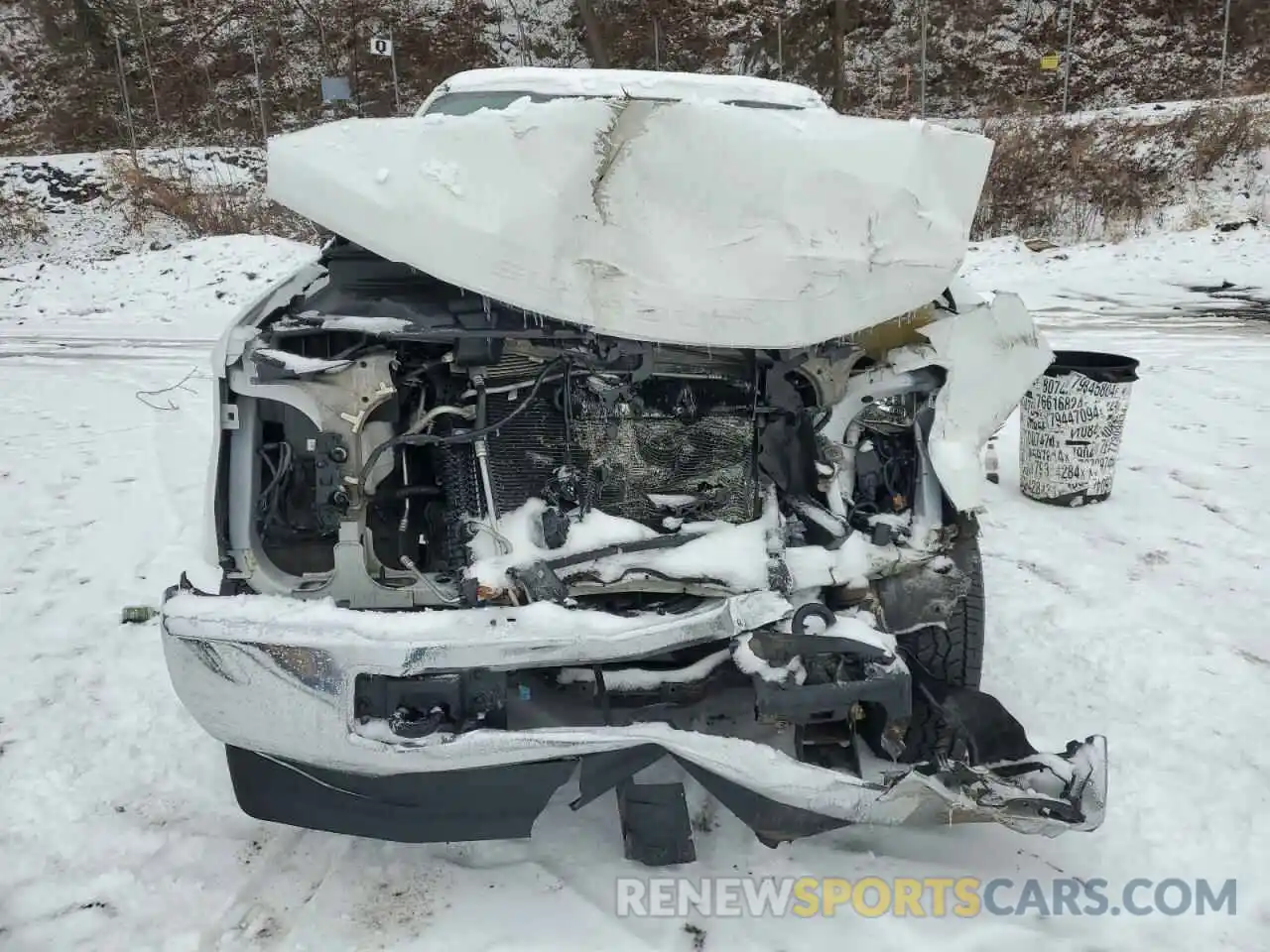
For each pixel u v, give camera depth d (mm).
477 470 2443
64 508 5215
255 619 2104
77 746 3092
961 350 2498
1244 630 3775
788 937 2268
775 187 2258
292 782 2252
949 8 23641
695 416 2541
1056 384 5008
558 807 2742
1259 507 5086
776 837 2254
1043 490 5203
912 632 2773
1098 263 13961
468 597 2225
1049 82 22625
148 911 2383
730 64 22781
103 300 12016
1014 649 3646
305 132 2240
